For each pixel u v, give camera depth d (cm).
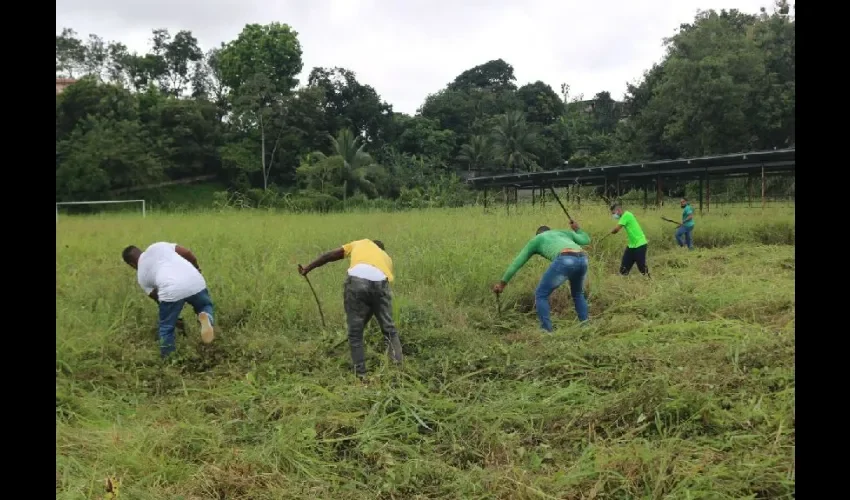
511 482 358
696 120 4191
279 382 536
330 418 450
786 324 626
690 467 347
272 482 371
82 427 447
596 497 340
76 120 4541
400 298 759
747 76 4103
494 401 477
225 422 454
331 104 6141
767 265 1110
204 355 618
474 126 6775
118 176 4188
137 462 382
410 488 370
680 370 490
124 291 749
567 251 723
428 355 613
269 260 930
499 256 980
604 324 696
